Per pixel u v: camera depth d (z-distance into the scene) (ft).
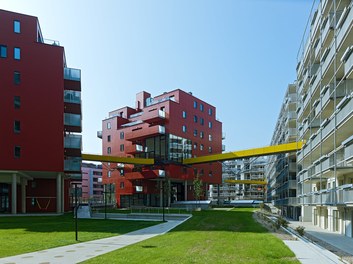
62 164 130.31
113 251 42.47
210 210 153.48
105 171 233.14
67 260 36.88
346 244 64.64
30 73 129.90
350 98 63.67
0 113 123.44
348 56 66.85
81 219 110.32
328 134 81.46
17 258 38.52
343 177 90.63
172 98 209.15
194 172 207.92
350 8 64.80
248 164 429.79
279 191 214.90
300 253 40.09
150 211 143.02
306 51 121.39
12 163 122.83
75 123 146.61
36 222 94.22
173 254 38.60
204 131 228.22
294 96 172.04
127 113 235.81
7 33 128.77
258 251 40.52
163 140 195.00
